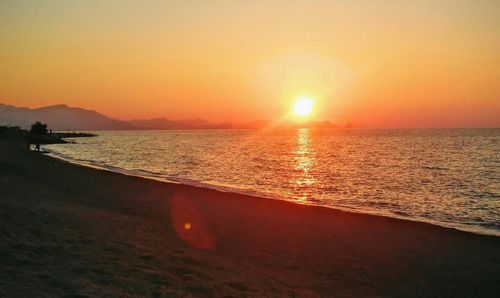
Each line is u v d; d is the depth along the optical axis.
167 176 38.78
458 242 15.65
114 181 29.55
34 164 38.72
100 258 10.21
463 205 25.50
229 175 40.84
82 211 16.89
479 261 13.49
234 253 13.03
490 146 92.81
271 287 9.88
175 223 16.84
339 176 40.47
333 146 103.69
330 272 11.88
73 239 11.71
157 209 19.94
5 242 10.53
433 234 16.73
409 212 23.30
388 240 15.75
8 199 17.36
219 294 8.82
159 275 9.51
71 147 92.25
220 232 15.92
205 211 20.08
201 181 35.62
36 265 9.07
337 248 14.49
